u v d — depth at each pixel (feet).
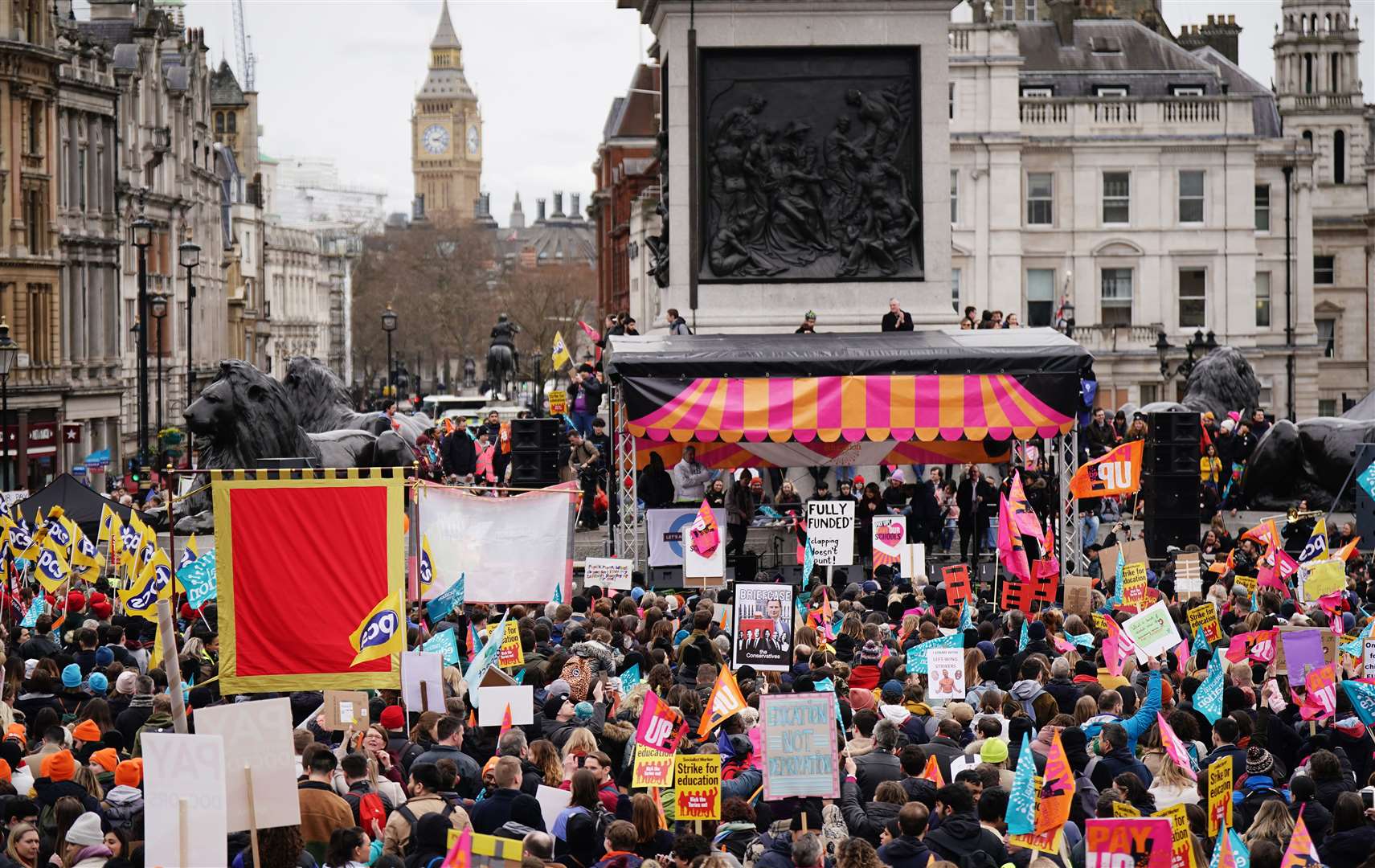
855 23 167.02
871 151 167.73
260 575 75.46
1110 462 124.26
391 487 75.72
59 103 311.47
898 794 59.11
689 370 139.95
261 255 582.76
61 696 77.41
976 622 100.58
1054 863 53.11
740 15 166.30
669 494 156.76
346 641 75.72
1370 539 147.23
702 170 167.22
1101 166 327.88
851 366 140.56
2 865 53.16
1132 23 351.25
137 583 98.32
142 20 393.91
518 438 153.99
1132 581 98.07
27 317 296.30
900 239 168.14
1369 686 70.79
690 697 69.97
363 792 60.29
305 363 182.39
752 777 63.46
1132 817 50.34
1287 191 343.67
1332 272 409.90
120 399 335.47
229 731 53.67
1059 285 329.11
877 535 115.34
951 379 140.87
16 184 293.64
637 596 108.47
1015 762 65.41
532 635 83.25
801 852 50.39
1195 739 67.26
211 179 445.78
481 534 97.30
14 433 289.74
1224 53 406.82
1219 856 50.55
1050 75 340.59
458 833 50.52
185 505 156.46
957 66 321.11
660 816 56.90
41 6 300.61
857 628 89.92
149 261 380.78
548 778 61.77
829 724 59.16
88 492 134.31
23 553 106.11
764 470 177.99
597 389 184.96
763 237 167.84
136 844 55.42
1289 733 72.02
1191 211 330.13
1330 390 411.54
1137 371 326.65
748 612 86.33
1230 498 186.09
